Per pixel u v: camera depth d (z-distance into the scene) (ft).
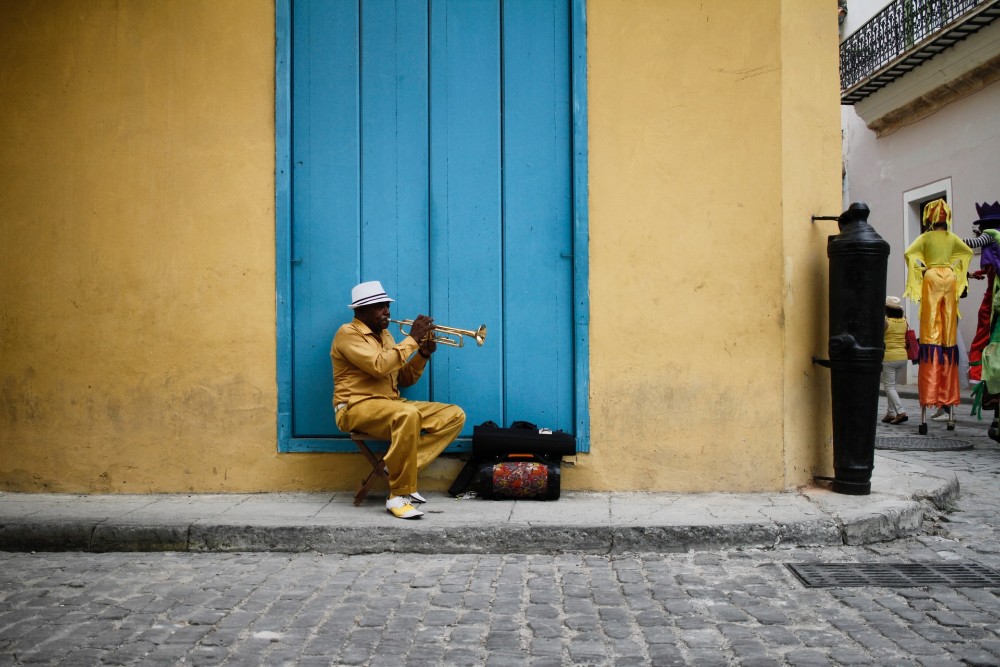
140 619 11.94
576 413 18.51
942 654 10.48
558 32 18.79
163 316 18.78
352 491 18.69
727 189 18.44
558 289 18.81
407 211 18.95
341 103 18.95
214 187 18.71
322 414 18.84
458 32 18.88
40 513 16.78
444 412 17.57
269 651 10.71
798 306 18.74
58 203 18.94
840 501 17.37
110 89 18.83
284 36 18.63
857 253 17.49
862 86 56.24
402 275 18.95
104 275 18.86
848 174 64.39
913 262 29.68
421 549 15.52
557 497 17.66
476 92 18.88
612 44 18.47
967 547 15.79
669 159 18.44
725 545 15.56
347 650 10.72
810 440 19.03
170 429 18.76
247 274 18.71
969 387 47.75
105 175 18.85
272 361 18.70
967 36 47.11
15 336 19.04
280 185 18.65
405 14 18.92
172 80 18.75
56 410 18.94
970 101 49.49
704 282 18.42
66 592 13.23
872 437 17.97
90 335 18.89
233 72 18.69
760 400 18.35
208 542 15.79
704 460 18.40
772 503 17.25
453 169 18.90
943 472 20.63
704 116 18.42
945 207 29.96
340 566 14.71
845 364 17.69
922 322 30.42
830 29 19.54
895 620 11.75
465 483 18.12
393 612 12.19
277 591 13.25
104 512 16.87
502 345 18.86
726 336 18.40
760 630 11.38
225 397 18.71
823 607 12.34
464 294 18.89
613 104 18.49
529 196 18.84
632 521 15.83
